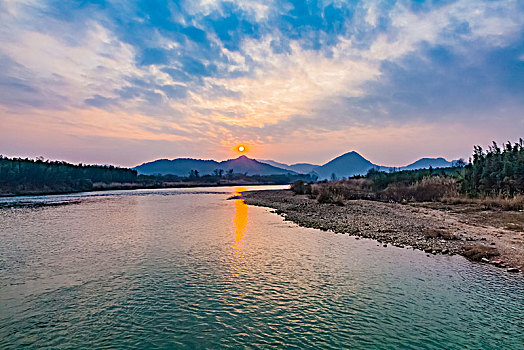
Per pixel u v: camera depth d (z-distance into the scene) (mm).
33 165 101562
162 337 9258
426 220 26516
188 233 24625
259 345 8750
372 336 9109
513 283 12703
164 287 13078
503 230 21641
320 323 9938
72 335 9398
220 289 12812
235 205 49688
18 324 10078
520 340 8719
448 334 9117
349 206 38000
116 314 10727
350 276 14094
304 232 24406
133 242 21438
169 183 167750
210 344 8844
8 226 28625
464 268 14719
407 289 12469
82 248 19781
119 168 156250
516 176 34062
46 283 13625
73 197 73000
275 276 14273
